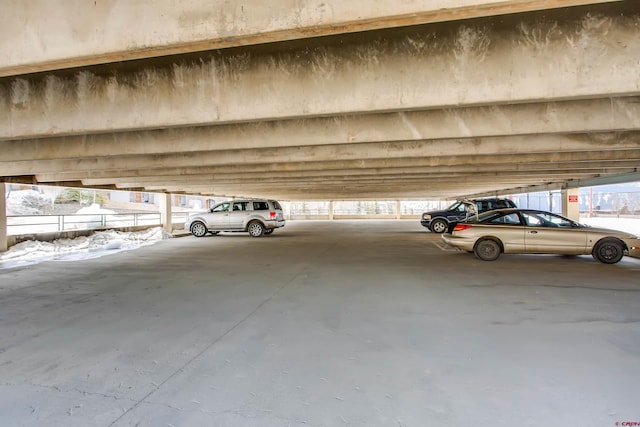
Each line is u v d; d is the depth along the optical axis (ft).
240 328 14.56
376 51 12.26
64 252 39.50
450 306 17.39
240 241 50.21
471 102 11.66
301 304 17.93
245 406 8.95
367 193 78.84
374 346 12.55
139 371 10.93
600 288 20.93
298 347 12.53
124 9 8.82
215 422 8.31
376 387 9.78
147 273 26.78
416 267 28.40
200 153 25.72
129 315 16.47
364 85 12.41
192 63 13.69
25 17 9.32
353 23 7.93
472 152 22.02
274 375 10.53
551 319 15.33
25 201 87.25
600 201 92.63
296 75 12.92
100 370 11.03
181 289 21.50
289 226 83.61
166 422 8.33
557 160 27.40
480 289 20.89
